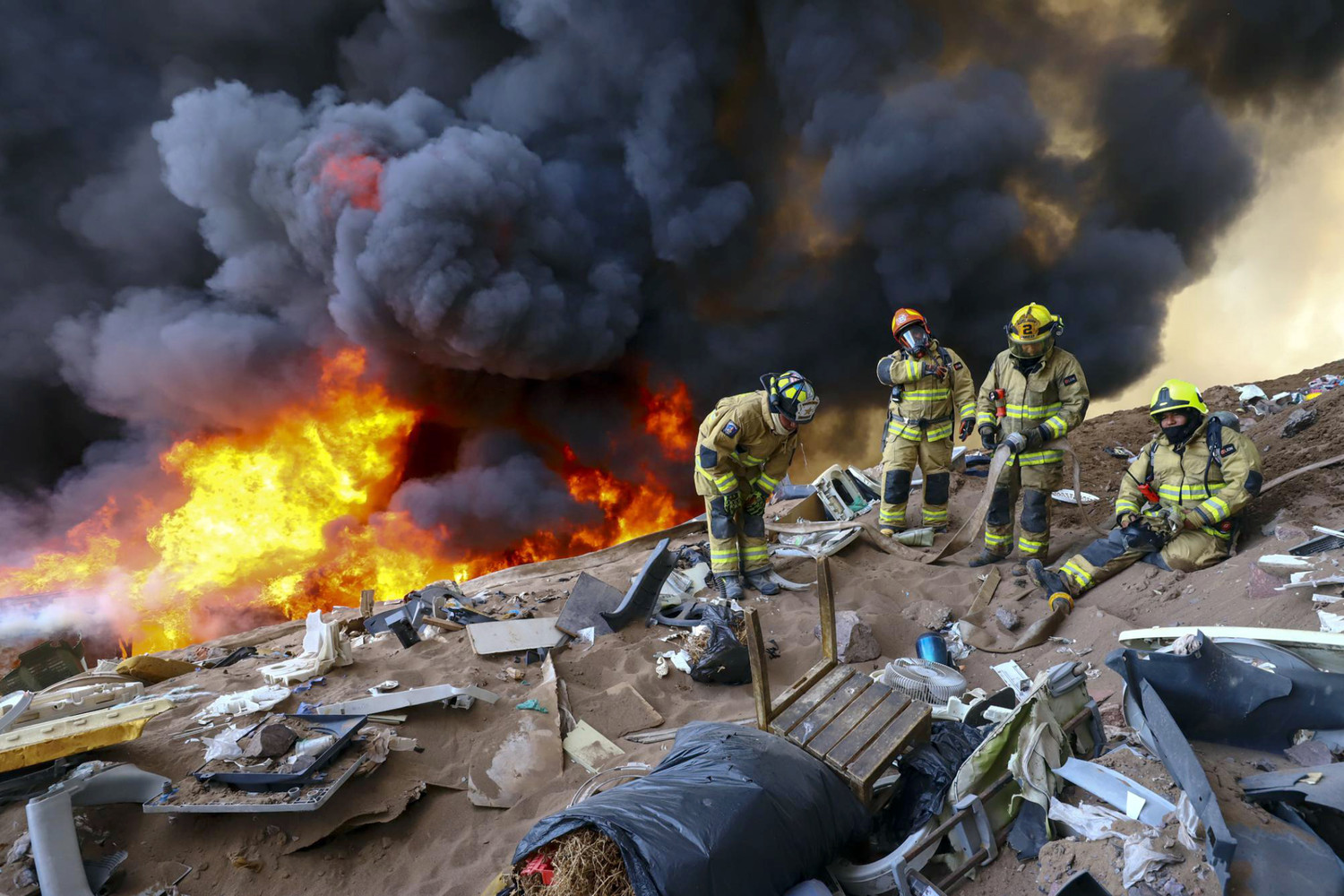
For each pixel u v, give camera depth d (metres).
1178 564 4.88
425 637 5.39
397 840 3.56
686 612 5.71
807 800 2.71
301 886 3.30
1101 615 4.71
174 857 3.31
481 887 3.25
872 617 5.27
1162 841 2.35
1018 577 5.54
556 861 2.53
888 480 6.60
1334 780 2.34
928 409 6.35
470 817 3.71
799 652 5.07
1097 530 6.17
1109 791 2.62
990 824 2.74
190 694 4.47
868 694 3.26
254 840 3.39
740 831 2.47
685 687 4.88
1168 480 4.89
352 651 5.25
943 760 3.01
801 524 7.23
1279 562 4.05
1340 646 2.91
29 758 3.35
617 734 4.34
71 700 4.08
